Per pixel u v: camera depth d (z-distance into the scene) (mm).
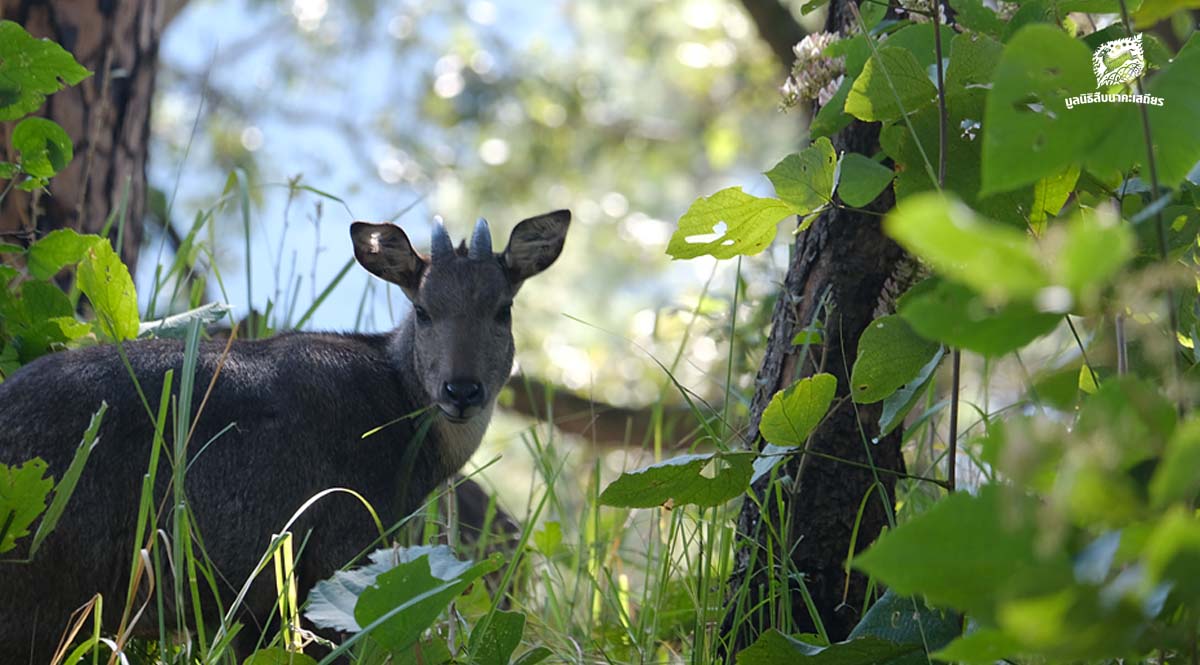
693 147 30891
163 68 28406
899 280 7871
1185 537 3139
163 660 6695
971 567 3818
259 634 8719
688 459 6418
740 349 11984
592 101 29469
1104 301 4801
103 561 8016
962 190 6699
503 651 6922
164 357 8562
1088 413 3906
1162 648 4012
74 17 11312
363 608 5957
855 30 8156
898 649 6180
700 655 7438
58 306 9250
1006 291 3414
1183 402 4262
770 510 8289
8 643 7812
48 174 9117
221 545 8430
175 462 7160
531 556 10352
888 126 6906
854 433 8156
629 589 10492
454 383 9773
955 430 6156
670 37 29188
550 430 10414
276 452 8664
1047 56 3852
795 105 7613
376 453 9344
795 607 8172
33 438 7859
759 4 22234
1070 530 3799
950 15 8297
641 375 20438
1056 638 3455
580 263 29234
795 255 8531
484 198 29156
